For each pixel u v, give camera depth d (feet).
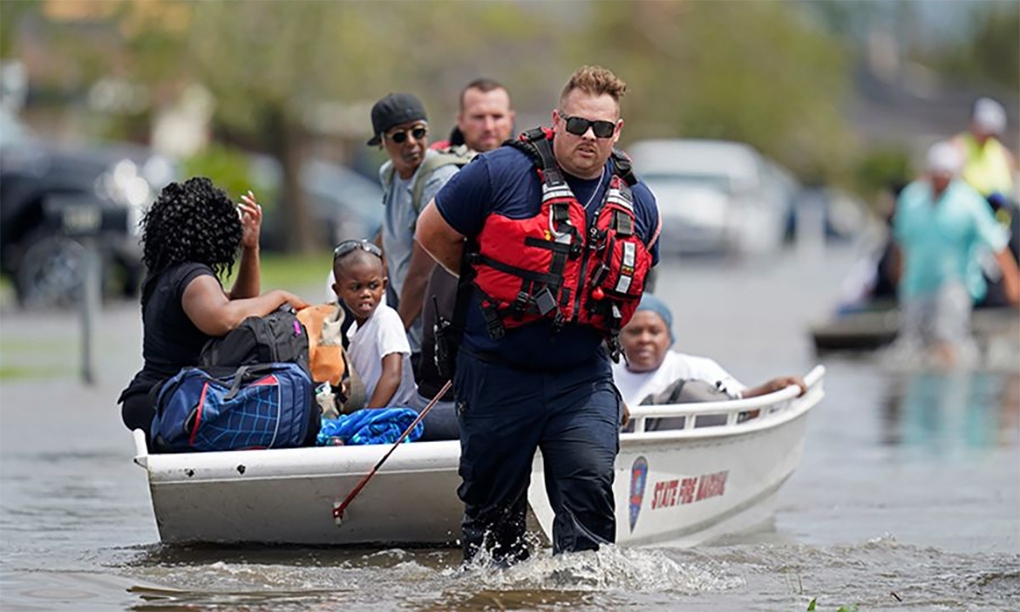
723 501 108.37
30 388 180.75
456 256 85.51
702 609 82.94
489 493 87.40
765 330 265.54
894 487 127.95
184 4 444.14
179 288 98.02
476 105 120.88
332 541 96.63
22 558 95.71
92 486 123.34
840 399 187.01
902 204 228.02
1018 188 268.41
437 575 89.25
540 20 627.87
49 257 280.31
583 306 83.76
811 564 96.58
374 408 101.35
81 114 463.83
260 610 81.71
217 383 94.38
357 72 449.89
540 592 85.30
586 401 85.76
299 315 100.68
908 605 84.89
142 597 84.74
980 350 228.63
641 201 85.61
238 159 420.77
